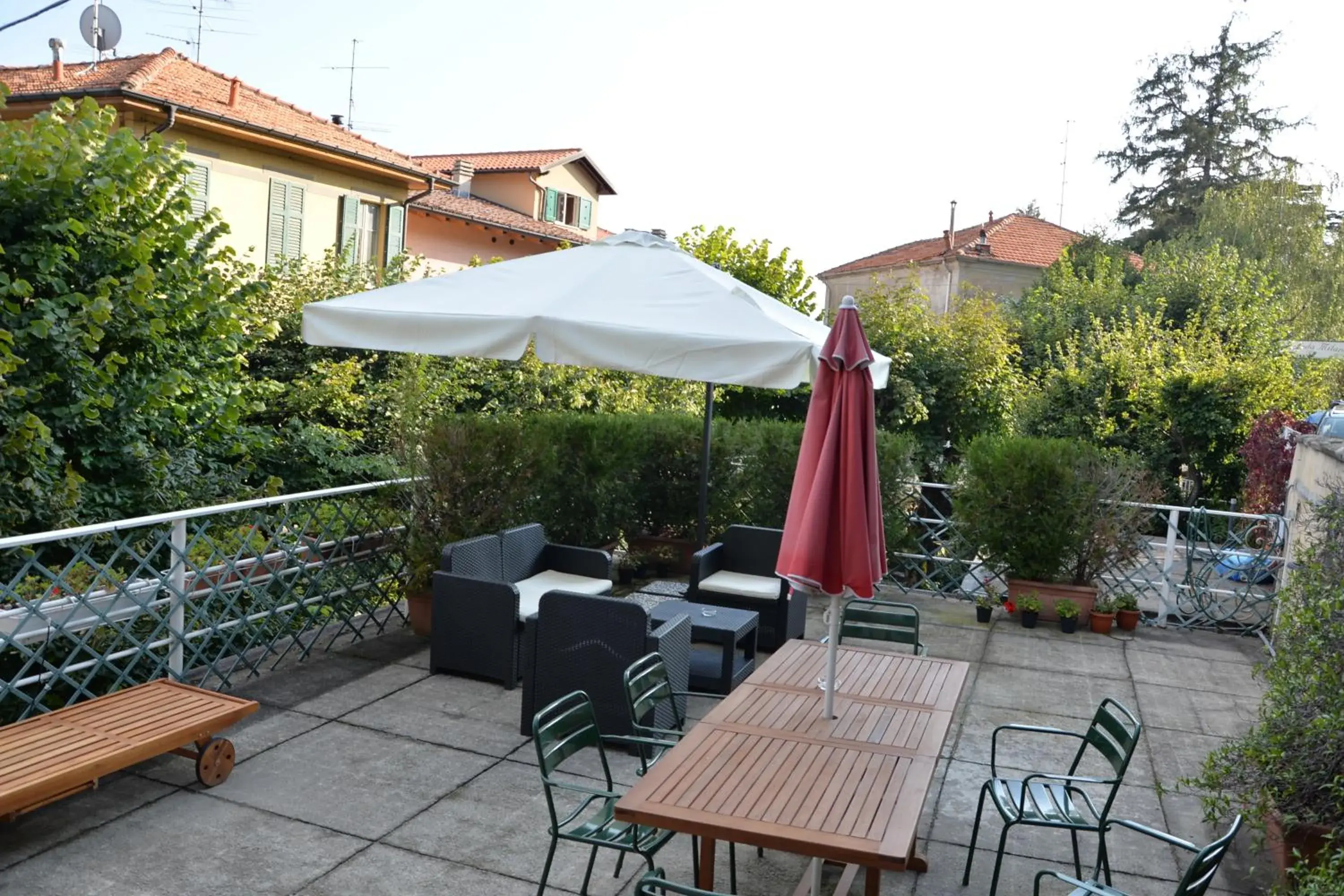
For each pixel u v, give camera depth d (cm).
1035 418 2239
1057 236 4597
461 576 695
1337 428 1555
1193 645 882
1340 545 560
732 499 1062
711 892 339
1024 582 934
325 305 689
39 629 545
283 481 1237
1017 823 432
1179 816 545
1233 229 3672
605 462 992
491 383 1524
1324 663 470
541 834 488
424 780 539
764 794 363
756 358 605
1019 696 729
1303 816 444
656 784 370
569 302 666
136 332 912
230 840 464
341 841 470
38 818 473
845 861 323
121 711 514
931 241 4797
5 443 777
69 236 878
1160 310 2695
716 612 713
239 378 1150
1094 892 348
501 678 681
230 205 1786
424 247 2589
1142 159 4397
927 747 412
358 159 1967
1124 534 928
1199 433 2072
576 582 773
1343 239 3600
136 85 1587
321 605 737
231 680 676
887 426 1745
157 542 612
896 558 1040
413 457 814
